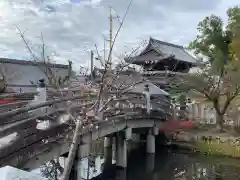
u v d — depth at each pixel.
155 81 23.78
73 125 6.58
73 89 7.24
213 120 20.75
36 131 6.20
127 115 12.82
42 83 7.75
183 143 17.86
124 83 9.18
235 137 17.36
